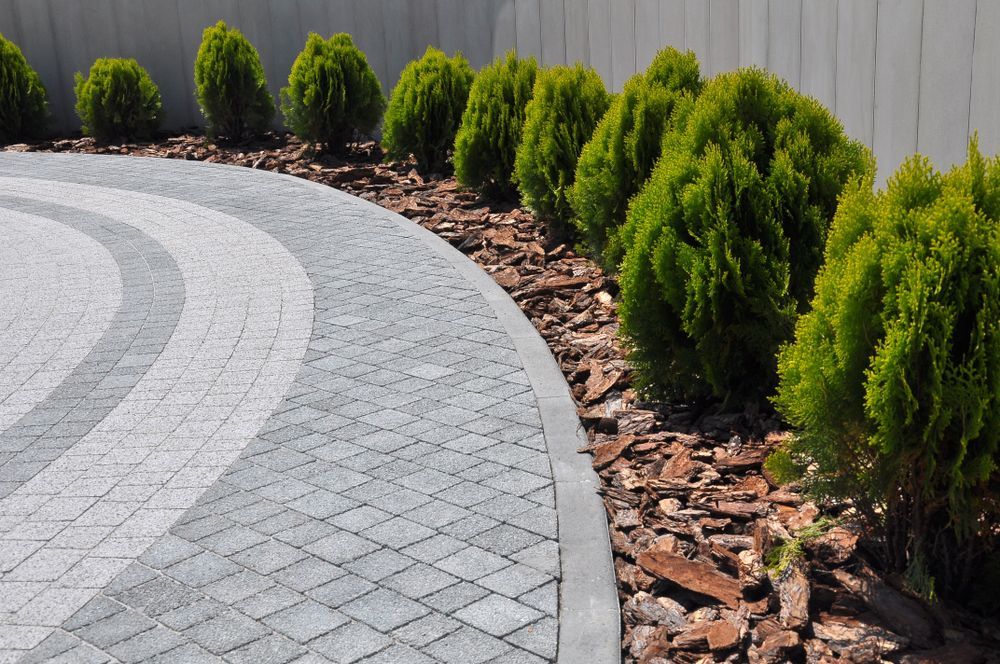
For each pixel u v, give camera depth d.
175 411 5.69
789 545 3.89
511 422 5.32
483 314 7.21
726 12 9.28
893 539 3.73
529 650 3.40
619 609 3.63
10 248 10.01
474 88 10.90
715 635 3.47
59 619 3.69
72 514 4.52
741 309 5.10
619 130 7.10
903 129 6.86
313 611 3.66
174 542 4.22
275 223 10.63
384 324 7.09
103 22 17.39
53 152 16.28
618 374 5.98
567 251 8.85
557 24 12.55
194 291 8.21
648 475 4.73
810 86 8.05
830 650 3.37
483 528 4.22
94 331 7.29
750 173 5.09
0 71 17.00
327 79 13.90
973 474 3.30
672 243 5.18
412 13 14.63
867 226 3.68
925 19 6.52
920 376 3.30
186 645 3.49
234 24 16.44
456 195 11.47
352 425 5.37
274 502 4.54
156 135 17.14
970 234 3.28
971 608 3.60
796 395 3.69
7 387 6.22
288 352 6.60
